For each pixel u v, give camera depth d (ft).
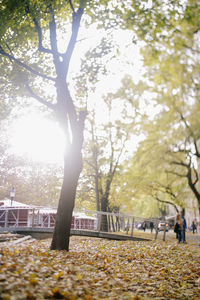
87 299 18.70
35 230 68.33
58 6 39.17
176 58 70.85
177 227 67.10
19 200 135.03
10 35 44.29
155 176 116.47
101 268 30.27
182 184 121.49
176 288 25.81
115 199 115.24
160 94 94.94
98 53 43.01
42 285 19.07
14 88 46.83
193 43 65.62
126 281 26.55
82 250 43.86
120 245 54.65
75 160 40.98
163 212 174.09
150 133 110.63
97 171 106.83
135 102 106.11
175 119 102.63
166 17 40.93
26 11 37.78
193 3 39.99
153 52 45.01
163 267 33.17
